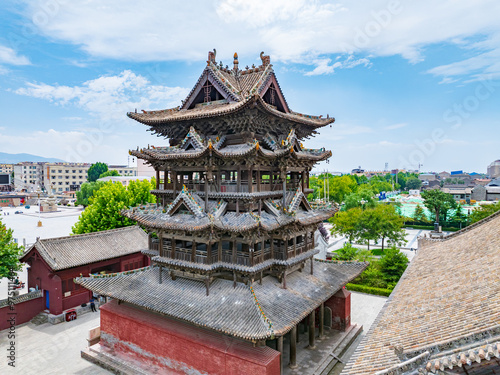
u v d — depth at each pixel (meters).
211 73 34.25
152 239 38.69
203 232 30.09
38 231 108.69
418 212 108.19
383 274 55.94
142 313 33.31
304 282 34.69
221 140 33.16
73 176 175.88
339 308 38.69
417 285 24.70
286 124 35.56
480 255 24.20
